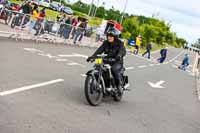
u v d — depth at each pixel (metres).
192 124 9.14
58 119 6.80
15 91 8.11
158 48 82.69
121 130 7.11
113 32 8.93
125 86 10.10
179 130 8.18
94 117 7.59
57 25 22.42
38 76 10.52
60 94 8.95
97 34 31.12
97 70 8.64
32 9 22.89
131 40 50.84
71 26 24.23
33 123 6.21
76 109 7.87
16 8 25.81
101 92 8.73
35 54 15.23
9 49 14.70
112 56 9.13
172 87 16.25
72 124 6.71
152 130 7.64
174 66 36.47
